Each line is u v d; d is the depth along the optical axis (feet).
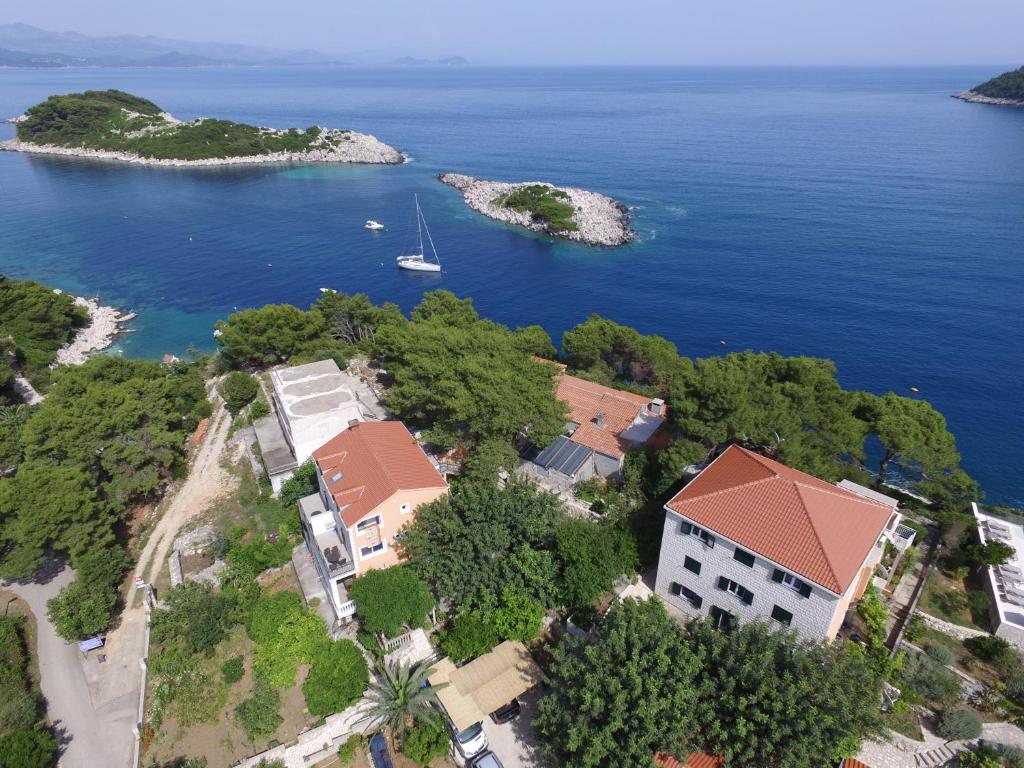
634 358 240.12
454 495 141.69
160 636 132.87
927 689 107.04
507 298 386.32
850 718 89.04
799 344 311.27
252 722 115.03
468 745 107.24
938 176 616.39
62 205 579.07
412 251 471.21
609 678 95.86
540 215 519.19
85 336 323.78
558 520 136.46
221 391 222.48
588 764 89.20
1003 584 128.57
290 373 197.77
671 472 143.64
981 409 254.68
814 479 126.11
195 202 603.26
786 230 481.46
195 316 361.51
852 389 271.69
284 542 154.61
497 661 120.26
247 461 193.88
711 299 371.15
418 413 178.50
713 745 94.07
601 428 176.24
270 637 129.49
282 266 440.45
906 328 321.32
